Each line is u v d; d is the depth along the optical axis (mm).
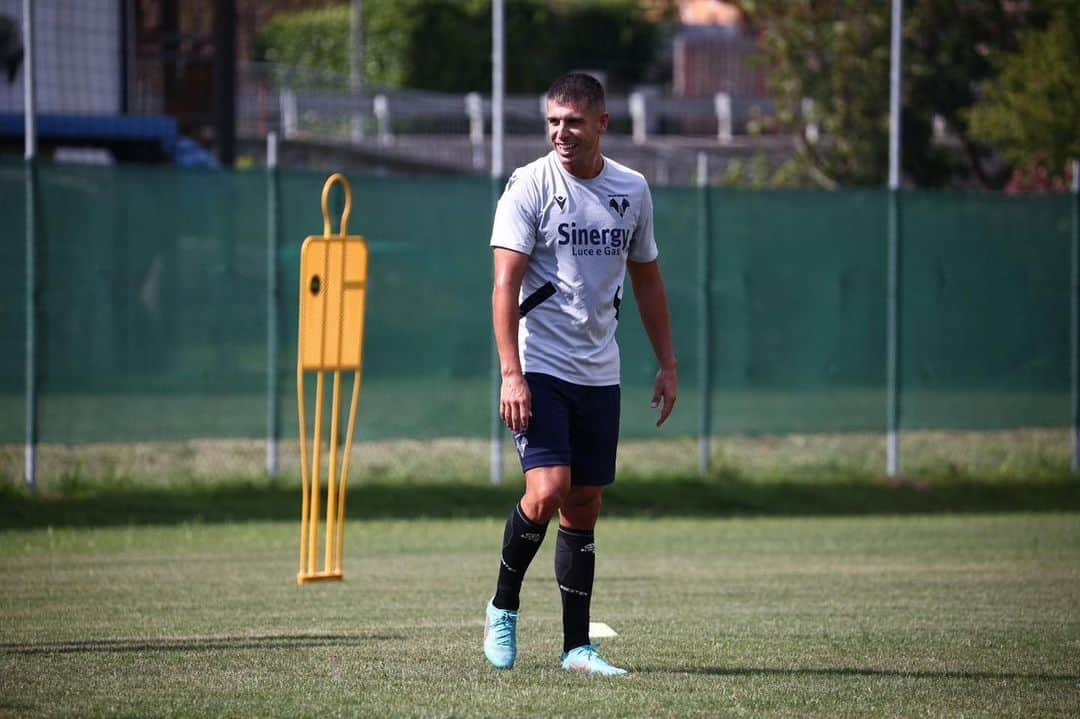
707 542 41562
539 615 27391
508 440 51938
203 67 82688
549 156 20828
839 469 54312
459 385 50219
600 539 42188
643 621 26609
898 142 53719
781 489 51750
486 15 152000
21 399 46219
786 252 53000
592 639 24266
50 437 46594
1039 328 55188
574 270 20453
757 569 35531
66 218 46719
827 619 26953
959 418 54594
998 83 68625
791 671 21281
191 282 48000
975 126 65562
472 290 50312
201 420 48125
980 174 78938
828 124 79500
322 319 26859
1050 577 34062
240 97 118188
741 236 52594
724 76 154625
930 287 54250
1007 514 49594
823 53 79250
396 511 46594
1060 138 61594
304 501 27438
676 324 52219
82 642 23656
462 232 50188
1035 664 22172
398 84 150000
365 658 22062
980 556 38438
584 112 20203
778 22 79688
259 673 20750
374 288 49312
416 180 49719
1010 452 56688
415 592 30609
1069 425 55562
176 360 47906
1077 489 53844
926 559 37719
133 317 47438
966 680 20781
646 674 20859
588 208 20500
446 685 19875
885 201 53688
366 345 49312
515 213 20359
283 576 33031
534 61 152875
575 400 20594
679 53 155625
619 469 52719
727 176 85312
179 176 47750
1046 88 61688
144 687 19703
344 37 153750
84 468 48438
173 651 22688
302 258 26578
